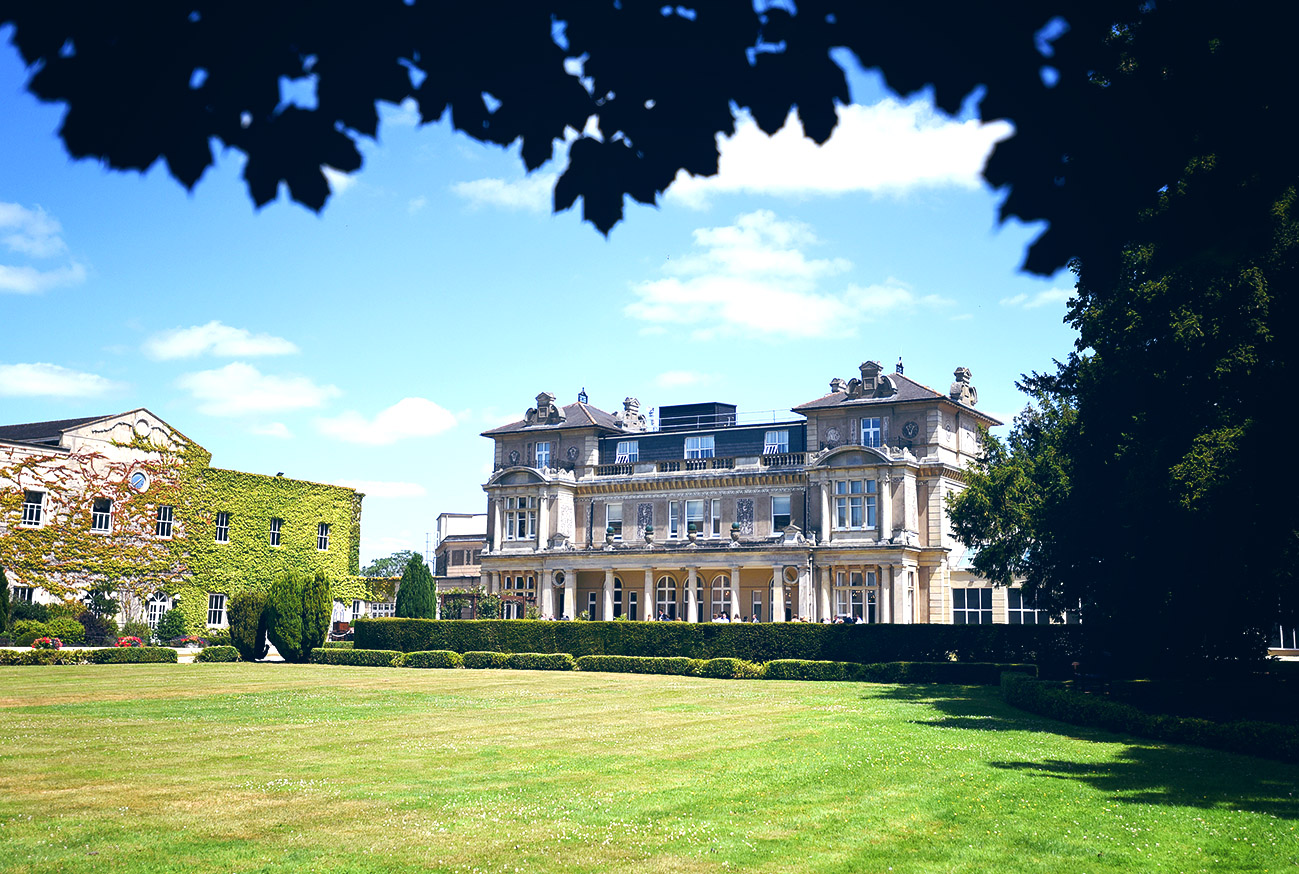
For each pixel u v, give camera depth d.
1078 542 30.36
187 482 60.62
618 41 4.55
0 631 46.28
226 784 15.87
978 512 40.72
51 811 13.85
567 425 67.75
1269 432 21.78
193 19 4.02
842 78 4.61
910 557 55.94
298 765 17.86
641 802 14.45
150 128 4.12
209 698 31.03
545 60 4.58
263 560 64.50
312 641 52.16
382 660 49.91
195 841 12.22
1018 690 29.08
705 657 46.12
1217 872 10.88
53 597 53.72
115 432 57.19
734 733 22.48
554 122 4.79
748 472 61.12
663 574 63.44
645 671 45.44
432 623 52.09
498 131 4.84
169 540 59.38
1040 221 4.99
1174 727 20.95
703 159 4.99
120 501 57.06
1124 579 28.95
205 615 61.09
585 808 14.03
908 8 4.24
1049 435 37.81
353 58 4.25
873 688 36.41
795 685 38.03
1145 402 26.52
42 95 3.99
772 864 11.28
